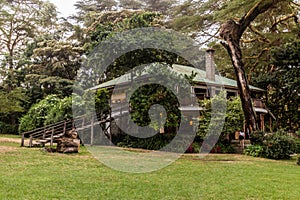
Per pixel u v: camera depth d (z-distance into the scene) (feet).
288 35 63.72
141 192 18.97
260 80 69.87
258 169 30.22
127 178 23.27
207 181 23.12
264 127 65.98
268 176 26.17
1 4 75.05
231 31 48.34
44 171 24.79
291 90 65.62
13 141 54.13
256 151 43.42
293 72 64.75
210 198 18.02
